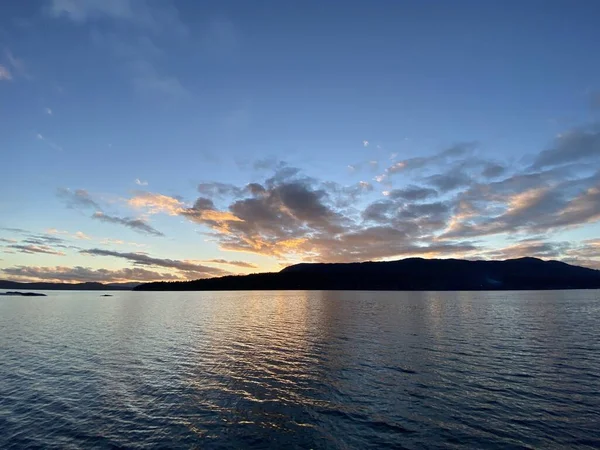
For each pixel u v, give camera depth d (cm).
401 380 3161
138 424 2308
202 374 3409
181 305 14438
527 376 3231
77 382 3169
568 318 7919
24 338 5544
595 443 1988
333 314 9425
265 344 4931
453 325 6769
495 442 2017
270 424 2300
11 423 2323
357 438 2102
